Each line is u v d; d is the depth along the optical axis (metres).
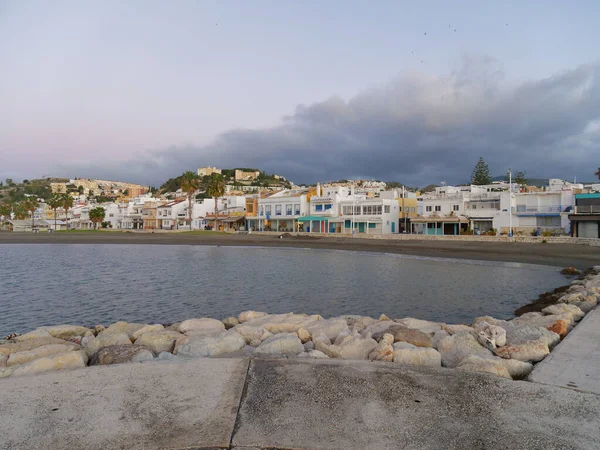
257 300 21.61
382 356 6.73
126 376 5.55
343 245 61.25
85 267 37.62
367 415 4.38
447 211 66.06
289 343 7.68
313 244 64.00
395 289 24.97
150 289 25.20
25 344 8.66
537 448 3.75
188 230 101.06
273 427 4.12
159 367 5.94
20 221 141.00
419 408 4.56
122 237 82.00
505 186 71.88
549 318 9.59
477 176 107.56
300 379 5.45
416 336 8.10
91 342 8.95
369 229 73.50
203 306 20.16
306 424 4.18
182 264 40.16
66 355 6.66
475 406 4.62
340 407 4.58
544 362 6.30
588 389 5.16
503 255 44.25
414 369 5.90
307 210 85.00
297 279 29.50
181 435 3.95
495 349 7.26
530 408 4.57
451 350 7.52
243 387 5.16
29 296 23.00
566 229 53.03
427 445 3.79
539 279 28.89
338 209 78.62
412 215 77.31
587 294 14.44
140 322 17.12
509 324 9.84
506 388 5.16
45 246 68.44
